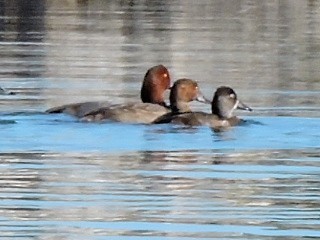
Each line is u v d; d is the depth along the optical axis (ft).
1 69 79.15
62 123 54.44
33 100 63.77
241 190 42.50
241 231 36.94
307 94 67.10
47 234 36.27
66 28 113.80
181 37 105.40
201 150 49.67
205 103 62.59
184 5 149.69
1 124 53.93
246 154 48.96
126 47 96.32
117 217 38.47
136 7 145.69
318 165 46.91
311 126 55.31
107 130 53.31
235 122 55.26
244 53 92.58
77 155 48.19
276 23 123.44
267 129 54.34
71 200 40.73
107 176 44.55
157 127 54.03
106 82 73.26
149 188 42.63
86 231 36.68
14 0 155.43
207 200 40.91
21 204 40.06
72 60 85.81
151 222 37.86
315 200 41.04
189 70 80.84
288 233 36.73
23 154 48.19
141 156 48.19
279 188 42.86
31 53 90.79
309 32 112.47
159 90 60.34
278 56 90.43
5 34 107.34
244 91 68.69
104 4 151.64
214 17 130.21
